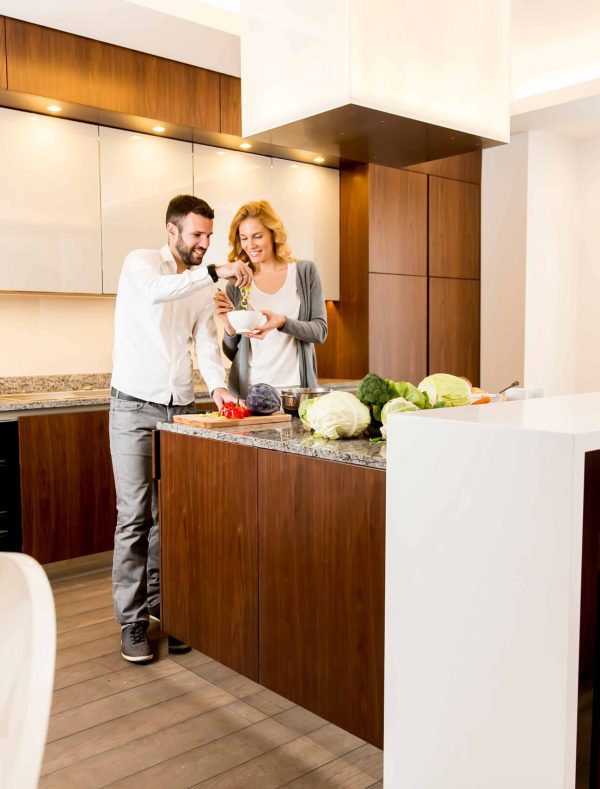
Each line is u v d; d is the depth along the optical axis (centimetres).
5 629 70
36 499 325
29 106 331
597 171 539
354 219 461
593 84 438
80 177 354
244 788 179
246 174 419
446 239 502
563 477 112
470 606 128
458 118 202
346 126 198
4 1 294
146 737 202
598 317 548
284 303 371
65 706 219
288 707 220
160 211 383
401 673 142
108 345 403
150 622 278
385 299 466
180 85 364
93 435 342
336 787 179
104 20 314
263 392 237
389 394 194
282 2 193
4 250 331
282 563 192
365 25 179
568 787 116
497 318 524
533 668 118
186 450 227
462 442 127
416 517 136
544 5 369
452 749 133
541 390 234
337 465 173
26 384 372
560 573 113
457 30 200
